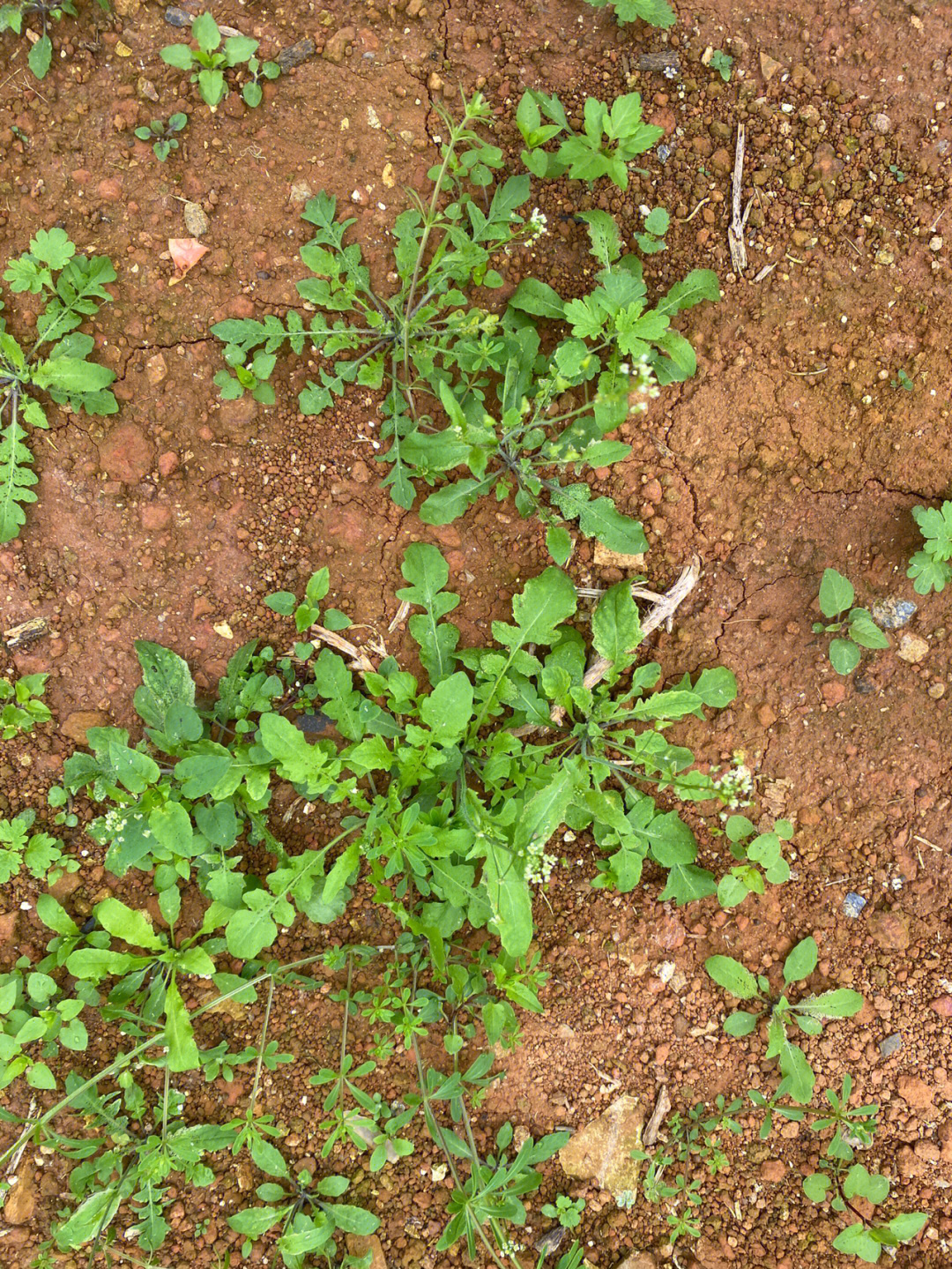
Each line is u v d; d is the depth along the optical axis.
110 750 0.75
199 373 0.79
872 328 0.80
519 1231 0.82
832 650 0.81
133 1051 0.78
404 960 0.82
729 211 0.80
